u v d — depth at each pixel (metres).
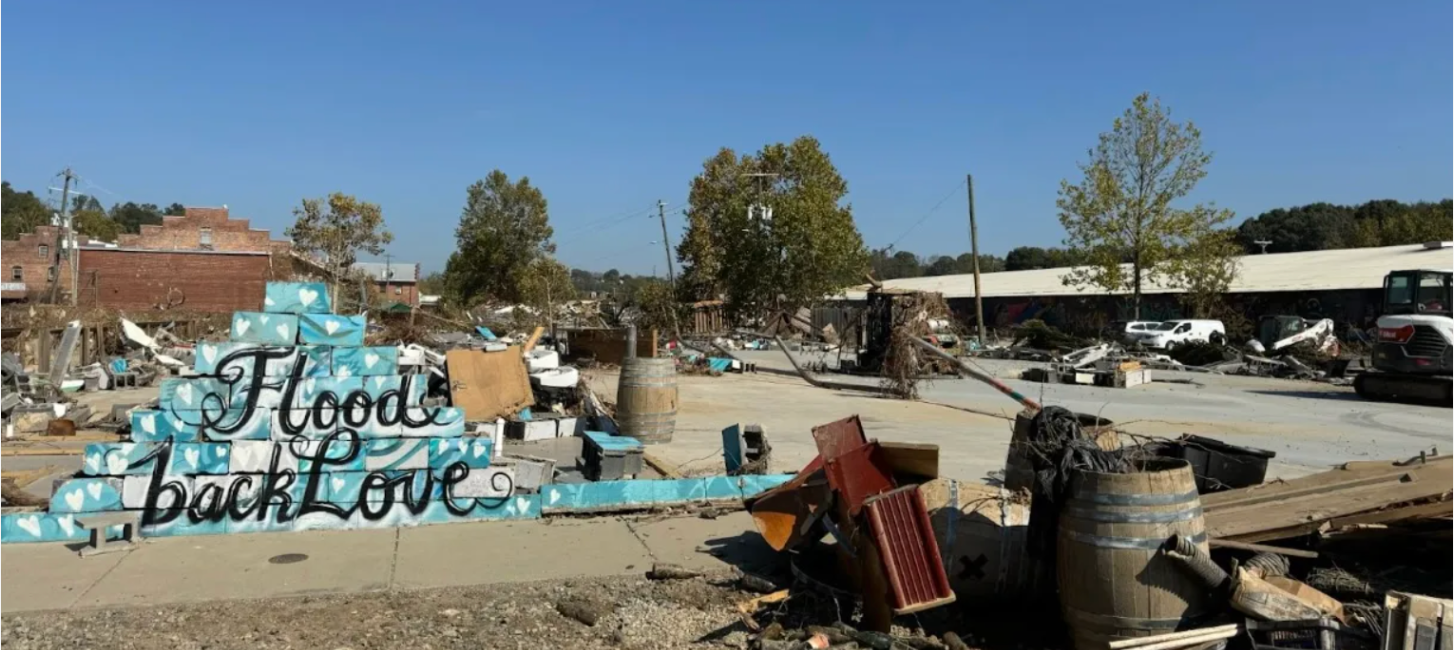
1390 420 16.05
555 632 5.38
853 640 5.12
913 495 5.20
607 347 27.02
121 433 12.41
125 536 7.02
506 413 12.51
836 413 16.12
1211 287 39.66
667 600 5.92
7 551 6.75
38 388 16.45
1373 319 38.47
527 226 67.69
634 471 9.29
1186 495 4.86
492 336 28.34
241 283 53.72
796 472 9.41
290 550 6.84
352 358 7.48
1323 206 96.69
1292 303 41.66
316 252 53.75
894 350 19.30
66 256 48.56
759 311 48.12
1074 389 22.28
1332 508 5.92
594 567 6.56
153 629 5.28
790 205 46.19
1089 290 49.34
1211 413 17.09
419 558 6.70
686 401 17.94
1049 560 5.39
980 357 33.62
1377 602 5.23
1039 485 5.25
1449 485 6.24
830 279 47.03
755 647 5.13
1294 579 5.46
